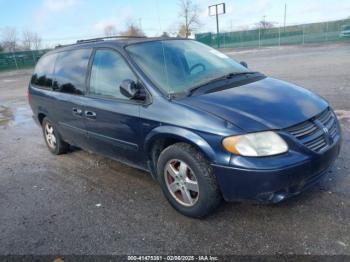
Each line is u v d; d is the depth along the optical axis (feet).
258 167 8.71
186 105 10.13
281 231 9.41
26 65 137.80
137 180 13.93
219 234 9.62
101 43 13.69
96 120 13.17
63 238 10.27
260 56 76.64
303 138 9.24
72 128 15.23
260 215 10.26
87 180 14.55
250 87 11.34
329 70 39.47
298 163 8.84
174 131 10.00
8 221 11.67
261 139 8.86
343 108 21.44
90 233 10.39
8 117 31.63
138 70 11.66
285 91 11.15
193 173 9.95
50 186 14.35
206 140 9.36
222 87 11.28
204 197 9.80
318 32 132.98
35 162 17.71
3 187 14.76
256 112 9.46
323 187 11.42
